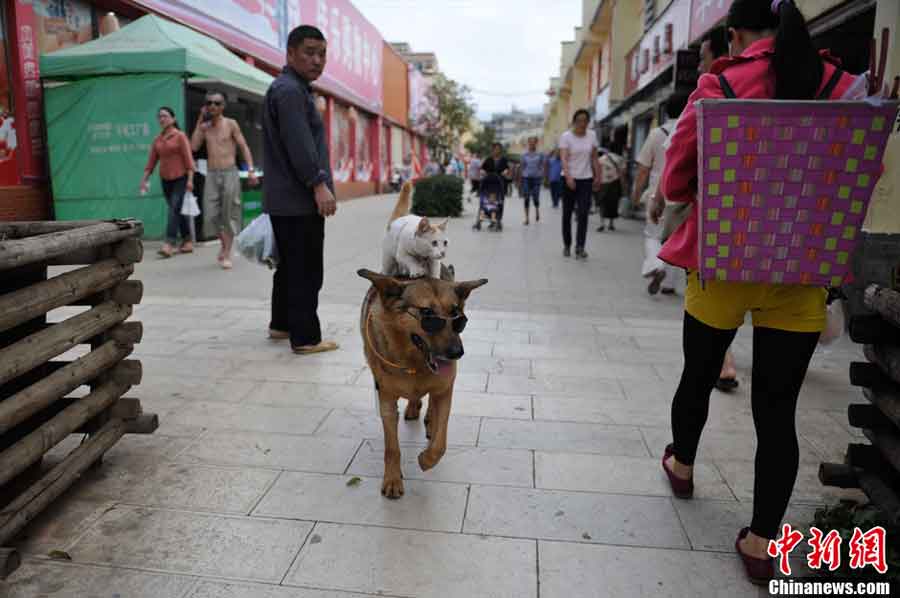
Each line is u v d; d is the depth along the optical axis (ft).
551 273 28.58
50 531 8.62
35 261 7.86
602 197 46.34
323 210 15.30
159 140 30.01
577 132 32.09
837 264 7.04
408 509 9.30
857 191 6.81
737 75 7.46
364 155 92.89
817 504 9.56
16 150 34.32
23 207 34.27
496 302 22.74
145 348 16.66
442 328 8.71
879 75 7.27
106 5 38.78
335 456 10.91
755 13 7.94
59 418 8.82
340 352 16.51
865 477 8.84
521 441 11.57
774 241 7.09
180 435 11.61
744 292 7.84
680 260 8.45
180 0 41.93
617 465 10.71
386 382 9.48
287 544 8.41
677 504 9.52
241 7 49.90
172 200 30.30
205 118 27.71
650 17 55.67
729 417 12.74
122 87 33.73
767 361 7.84
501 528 8.84
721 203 7.11
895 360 8.00
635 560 8.20
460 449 11.22
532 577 7.83
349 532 8.70
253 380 14.43
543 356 16.53
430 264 17.66
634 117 64.03
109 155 34.60
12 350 7.82
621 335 18.62
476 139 213.46
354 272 27.71
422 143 147.74
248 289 23.80
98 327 9.44
